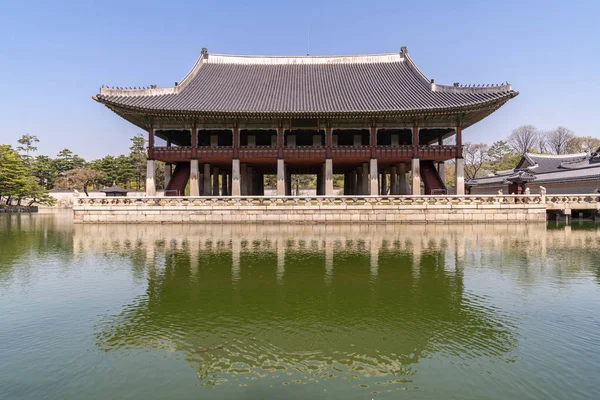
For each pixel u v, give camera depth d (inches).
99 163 3110.2
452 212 1069.8
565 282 425.1
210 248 661.9
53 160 3262.8
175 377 222.7
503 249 639.1
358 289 397.1
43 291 396.2
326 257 571.5
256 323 305.7
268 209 1085.1
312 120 1259.8
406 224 1056.8
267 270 484.4
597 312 328.5
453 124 1246.3
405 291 390.6
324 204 1083.9
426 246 675.4
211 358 247.3
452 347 262.4
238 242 736.3
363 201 1083.3
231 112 1166.3
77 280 439.2
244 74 1534.2
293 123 1264.8
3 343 270.5
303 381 217.5
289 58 1622.8
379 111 1157.1
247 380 218.5
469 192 1980.8
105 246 691.4
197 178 1264.8
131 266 513.0
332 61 1620.3
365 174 1435.8
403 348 260.8
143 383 215.8
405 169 1419.8
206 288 402.6
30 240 786.2
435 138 1520.7
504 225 1030.4
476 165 3006.9
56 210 2512.3
